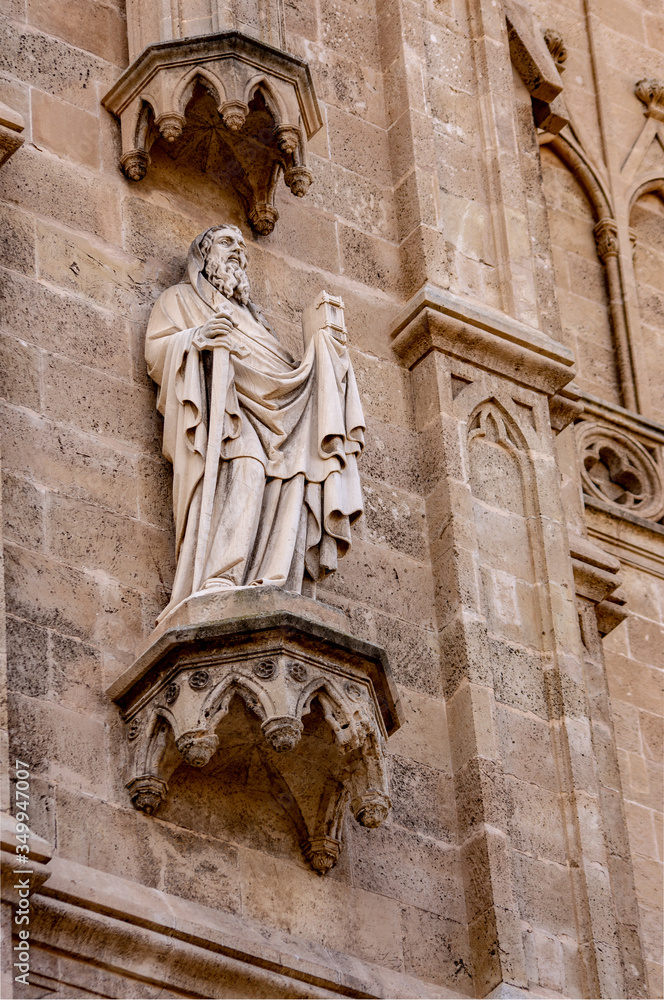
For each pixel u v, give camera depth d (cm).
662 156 2867
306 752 1770
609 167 2803
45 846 1565
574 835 1902
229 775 1772
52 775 1689
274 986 1664
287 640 1733
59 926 1583
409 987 1747
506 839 1859
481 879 1834
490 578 2014
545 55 2500
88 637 1772
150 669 1731
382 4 2342
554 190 2762
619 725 2352
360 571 1961
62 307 1912
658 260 2806
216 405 1838
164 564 1845
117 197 2016
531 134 2439
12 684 1708
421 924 1806
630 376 2672
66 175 1991
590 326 2694
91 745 1723
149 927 1623
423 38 2320
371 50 2314
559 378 2166
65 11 2091
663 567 2511
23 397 1844
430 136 2256
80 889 1602
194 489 1819
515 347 2139
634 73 2905
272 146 2077
